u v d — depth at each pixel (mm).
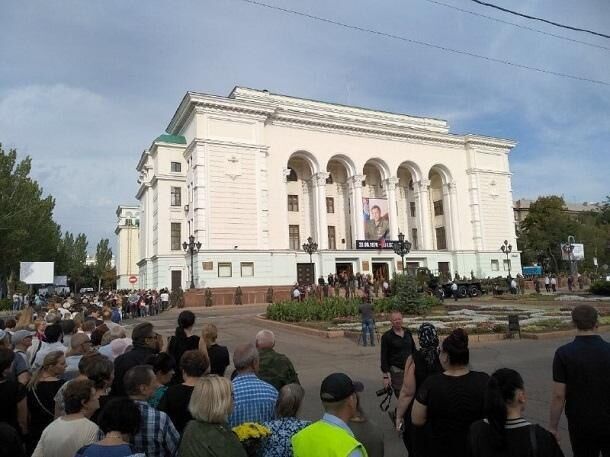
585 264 70312
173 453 4020
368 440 3838
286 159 47312
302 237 50750
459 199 56750
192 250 39781
